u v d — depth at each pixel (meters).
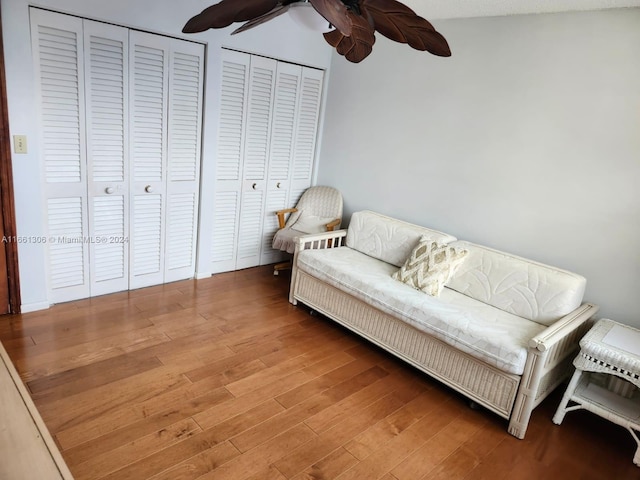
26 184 2.60
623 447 2.27
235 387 2.35
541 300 2.53
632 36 2.38
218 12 1.52
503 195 2.99
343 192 4.09
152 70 2.95
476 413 2.40
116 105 2.85
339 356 2.79
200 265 3.66
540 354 2.10
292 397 2.33
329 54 3.95
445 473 1.95
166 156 3.19
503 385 2.25
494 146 3.00
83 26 2.60
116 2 2.64
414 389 2.55
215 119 3.36
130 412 2.07
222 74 3.33
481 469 2.00
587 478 2.02
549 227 2.80
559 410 2.37
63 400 2.09
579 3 2.42
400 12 1.52
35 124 2.55
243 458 1.89
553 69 2.67
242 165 3.70
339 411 2.27
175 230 3.43
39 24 2.44
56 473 1.02
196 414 2.11
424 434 2.19
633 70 2.39
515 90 2.85
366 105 3.76
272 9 1.65
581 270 2.70
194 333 2.84
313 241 3.46
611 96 2.47
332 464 1.92
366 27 1.61
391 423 2.23
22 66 2.43
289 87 3.80
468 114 3.11
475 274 2.82
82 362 2.40
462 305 2.65
